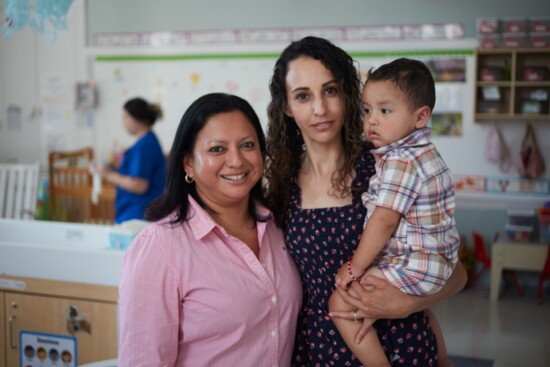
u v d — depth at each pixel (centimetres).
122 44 667
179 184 173
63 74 687
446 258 168
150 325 158
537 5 562
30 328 280
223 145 165
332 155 179
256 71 636
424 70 167
